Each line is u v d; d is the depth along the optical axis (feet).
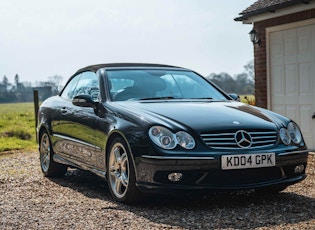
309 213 15.76
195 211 16.48
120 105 18.93
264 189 19.26
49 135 24.62
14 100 251.39
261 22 35.53
